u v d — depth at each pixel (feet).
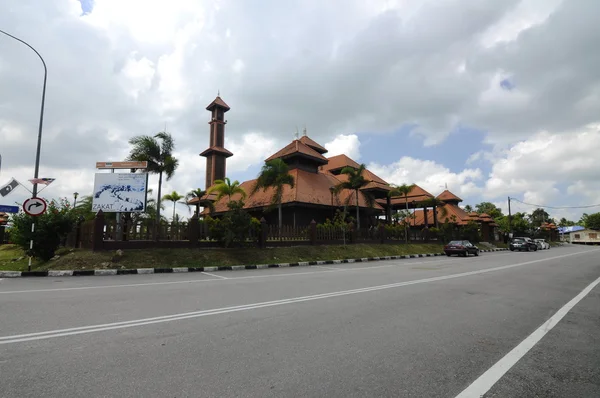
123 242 48.93
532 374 11.66
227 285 31.73
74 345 13.93
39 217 44.86
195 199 118.42
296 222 95.96
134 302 22.90
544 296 26.86
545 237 238.27
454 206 174.91
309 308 21.39
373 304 22.80
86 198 76.43
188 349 13.62
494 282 34.58
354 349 13.85
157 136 65.98
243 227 58.85
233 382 10.66
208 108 148.15
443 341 15.07
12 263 46.09
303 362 12.40
